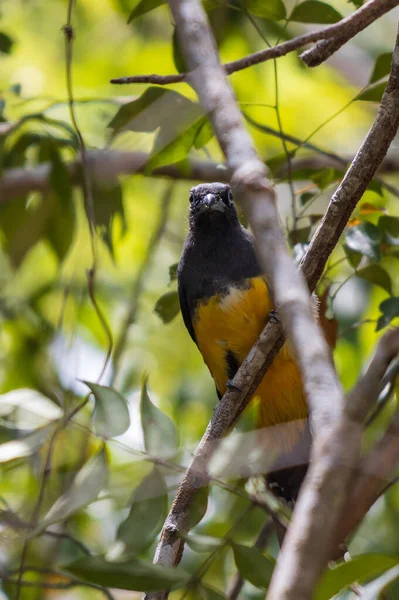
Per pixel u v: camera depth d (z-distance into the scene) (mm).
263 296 9570
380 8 7270
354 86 17859
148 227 15625
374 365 3836
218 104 5711
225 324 9711
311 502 3539
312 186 10312
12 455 7891
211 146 14586
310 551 3477
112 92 16172
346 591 7273
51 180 11414
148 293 15164
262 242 4652
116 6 14250
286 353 9203
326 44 7508
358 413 3678
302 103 16844
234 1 10289
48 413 8883
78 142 11188
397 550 11273
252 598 8953
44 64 16734
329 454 3588
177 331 15023
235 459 6598
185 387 14383
